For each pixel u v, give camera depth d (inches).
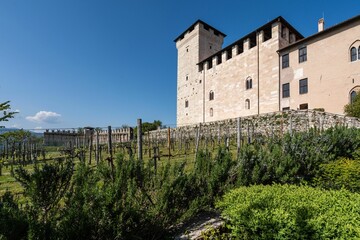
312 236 109.3
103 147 899.4
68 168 125.3
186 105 1632.6
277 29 1021.2
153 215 134.1
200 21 1526.8
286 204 133.1
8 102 235.8
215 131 1066.7
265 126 871.1
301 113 780.6
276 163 229.9
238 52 1261.1
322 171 253.4
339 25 797.2
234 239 140.6
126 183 134.8
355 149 337.1
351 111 671.1
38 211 107.4
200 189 179.0
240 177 196.2
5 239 85.0
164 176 157.2
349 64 776.9
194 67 1562.5
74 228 99.3
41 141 906.7
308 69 894.4
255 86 1112.8
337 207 126.8
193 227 155.9
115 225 111.3
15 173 119.6
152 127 2167.8
